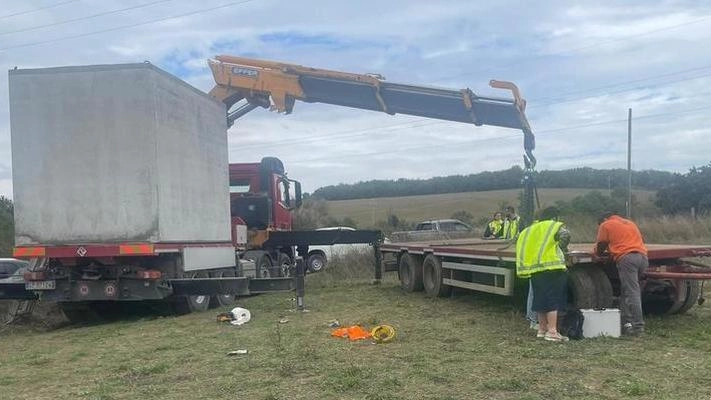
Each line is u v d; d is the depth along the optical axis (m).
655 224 28.31
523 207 14.24
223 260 14.34
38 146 11.49
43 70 11.42
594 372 6.98
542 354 7.88
